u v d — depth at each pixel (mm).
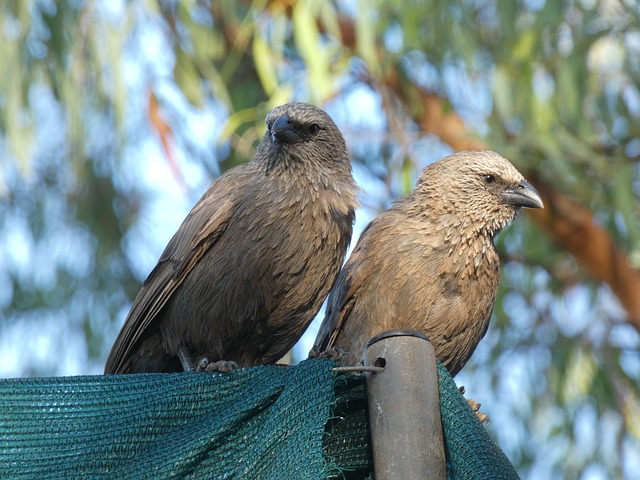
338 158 9078
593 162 13234
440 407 5219
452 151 14289
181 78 12852
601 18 13016
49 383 5441
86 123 13141
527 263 14484
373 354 5258
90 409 5422
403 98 14219
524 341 14266
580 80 12672
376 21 12758
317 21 13750
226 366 7688
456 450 5145
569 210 13875
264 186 8664
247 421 5340
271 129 8984
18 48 12367
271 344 8914
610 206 13953
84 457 5328
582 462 13586
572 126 13953
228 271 8492
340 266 8750
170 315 8812
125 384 5484
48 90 13211
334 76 13148
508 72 12625
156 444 5367
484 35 13555
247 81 14406
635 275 14180
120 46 12375
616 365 13953
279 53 12680
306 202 8586
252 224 8531
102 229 14672
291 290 8500
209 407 5445
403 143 13297
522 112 12758
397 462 5047
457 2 12445
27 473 5285
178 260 8719
